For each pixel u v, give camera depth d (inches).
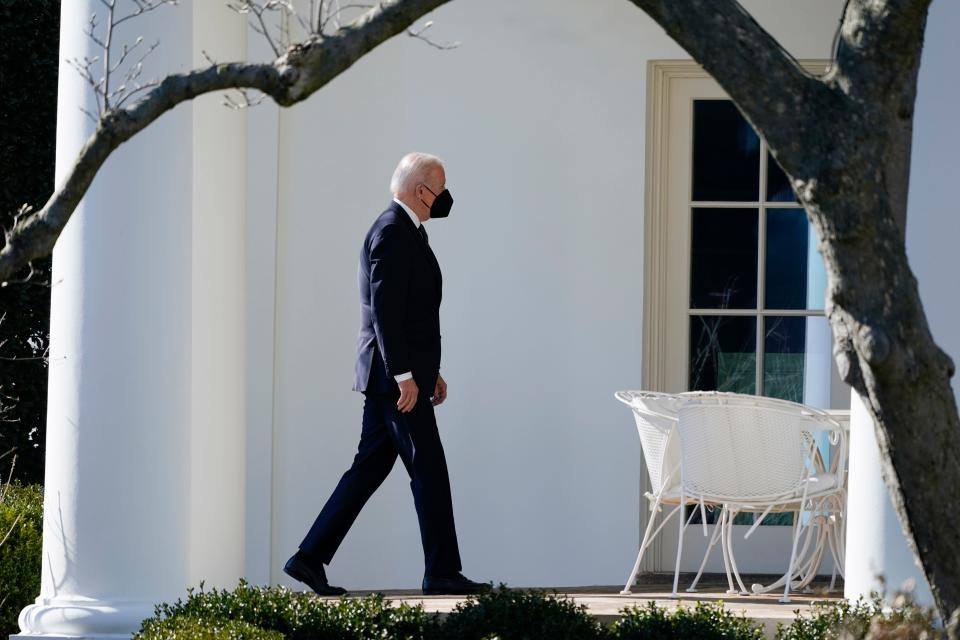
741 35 304.2
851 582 505.7
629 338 717.3
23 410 963.3
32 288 964.0
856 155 298.5
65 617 523.5
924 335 301.1
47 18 968.9
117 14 534.0
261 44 701.3
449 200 573.3
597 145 718.5
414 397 553.3
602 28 719.1
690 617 488.1
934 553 307.7
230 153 603.8
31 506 766.5
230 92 603.2
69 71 540.4
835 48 313.3
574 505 717.9
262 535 716.7
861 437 504.4
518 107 721.6
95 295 532.1
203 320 567.5
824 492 552.7
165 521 532.1
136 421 530.3
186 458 538.6
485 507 720.3
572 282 719.1
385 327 548.7
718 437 554.6
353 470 574.9
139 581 528.4
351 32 307.3
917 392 300.5
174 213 538.6
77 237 535.5
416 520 720.3
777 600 564.4
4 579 717.9
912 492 306.3
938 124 494.3
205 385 568.7
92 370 531.5
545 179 720.3
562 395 718.5
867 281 299.0
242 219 620.7
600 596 585.3
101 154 300.0
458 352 722.2
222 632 463.5
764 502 554.3
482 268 721.6
